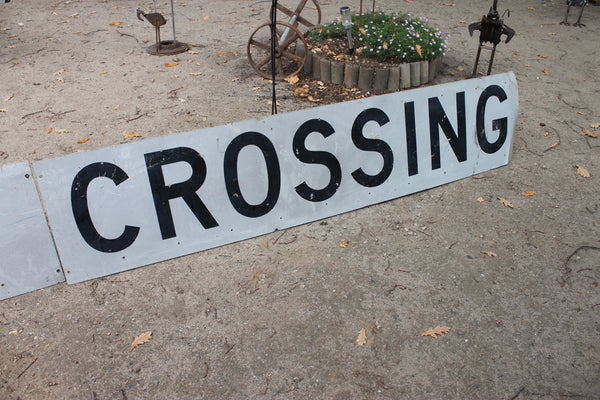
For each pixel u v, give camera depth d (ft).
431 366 8.35
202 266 10.50
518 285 10.01
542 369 8.29
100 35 23.52
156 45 21.08
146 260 10.47
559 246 11.06
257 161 10.96
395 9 28.04
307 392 7.91
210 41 22.84
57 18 25.96
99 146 14.23
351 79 17.94
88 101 16.96
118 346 8.70
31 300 9.62
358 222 11.89
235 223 11.10
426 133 12.68
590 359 8.45
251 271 10.36
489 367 8.32
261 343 8.76
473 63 20.86
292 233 11.53
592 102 17.84
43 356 8.49
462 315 9.32
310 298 9.69
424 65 18.06
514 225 11.73
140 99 17.13
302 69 19.21
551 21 26.89
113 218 10.01
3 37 23.09
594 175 13.65
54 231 9.61
